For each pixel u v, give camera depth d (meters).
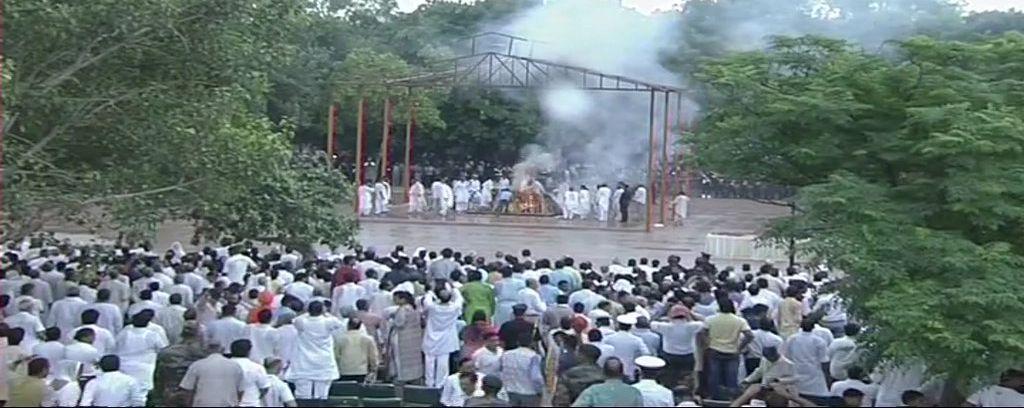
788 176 14.48
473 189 43.28
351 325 14.04
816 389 13.35
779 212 46.62
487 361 12.20
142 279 16.72
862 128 13.84
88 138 15.38
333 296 16.14
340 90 42.94
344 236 22.70
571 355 12.59
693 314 14.75
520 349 12.23
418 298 15.69
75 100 14.43
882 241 12.69
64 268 17.61
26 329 13.83
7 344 12.58
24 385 11.05
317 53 46.59
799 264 20.34
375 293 16.23
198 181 15.46
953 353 11.95
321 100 46.59
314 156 24.19
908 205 13.27
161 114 14.99
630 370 13.03
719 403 11.00
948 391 12.37
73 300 15.01
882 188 13.34
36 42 14.05
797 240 14.12
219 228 20.86
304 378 13.20
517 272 17.91
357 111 45.78
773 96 13.99
